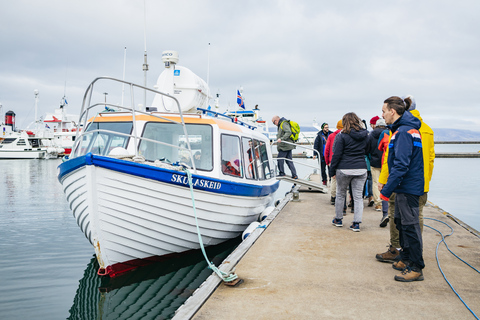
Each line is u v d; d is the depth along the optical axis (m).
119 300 5.02
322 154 11.79
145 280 5.72
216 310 3.08
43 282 5.73
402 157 3.58
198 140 6.35
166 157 6.18
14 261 6.86
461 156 46.66
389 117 3.79
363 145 5.78
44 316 4.55
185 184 5.43
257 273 3.98
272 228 6.14
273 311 3.06
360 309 3.10
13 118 55.44
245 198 6.75
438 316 2.97
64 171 5.17
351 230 5.99
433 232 5.80
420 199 4.26
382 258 4.36
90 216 5.03
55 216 11.41
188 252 6.37
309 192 10.96
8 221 10.65
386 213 6.28
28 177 24.58
